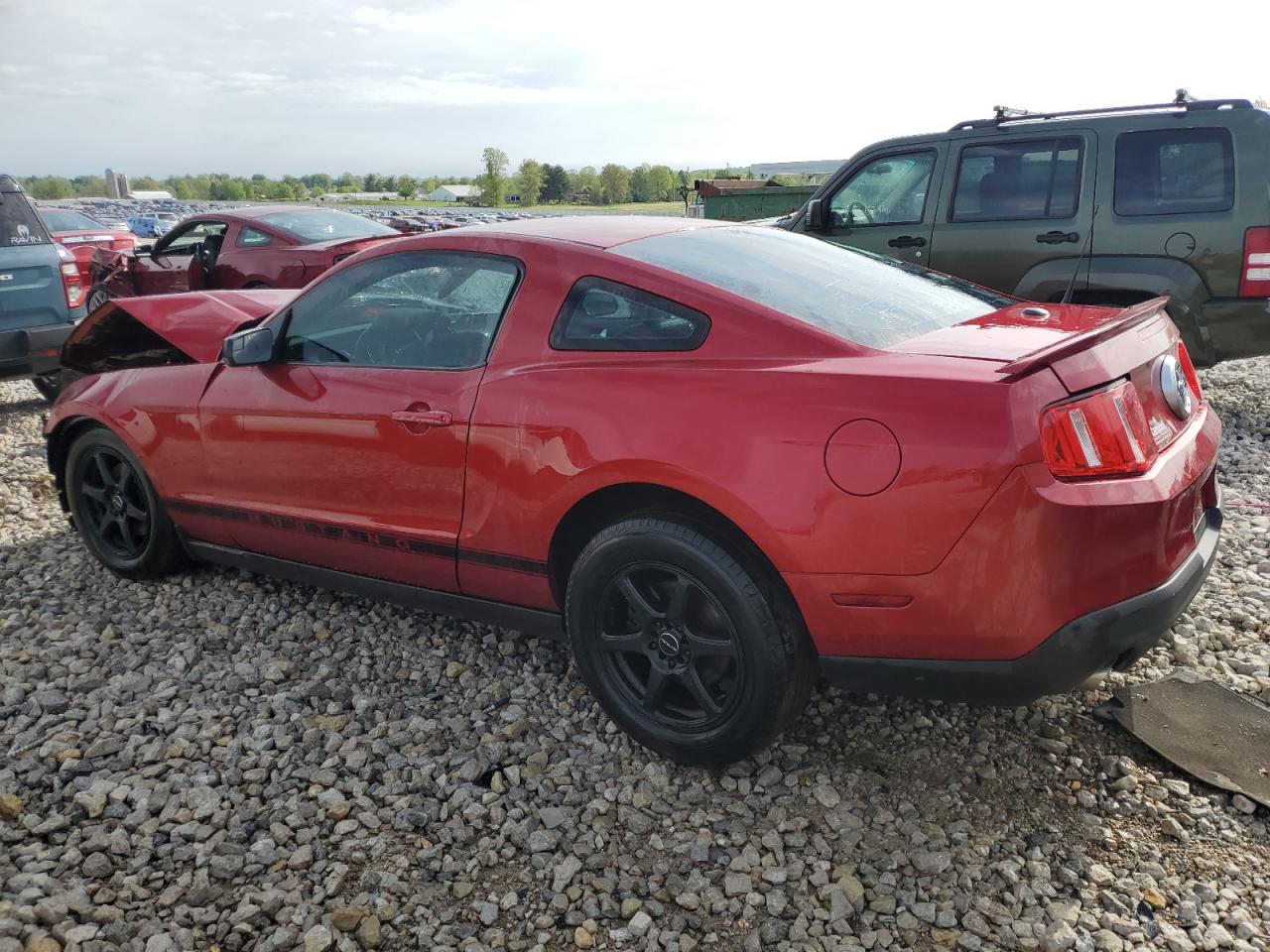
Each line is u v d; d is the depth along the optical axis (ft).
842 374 8.12
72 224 52.49
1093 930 7.45
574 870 8.28
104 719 10.69
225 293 14.75
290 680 11.49
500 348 10.08
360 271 11.48
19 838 8.71
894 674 8.28
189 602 13.65
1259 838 8.35
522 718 10.49
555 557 9.92
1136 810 8.75
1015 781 9.21
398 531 10.83
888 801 9.00
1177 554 8.36
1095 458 7.67
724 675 9.07
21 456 21.90
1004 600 7.62
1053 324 9.42
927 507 7.64
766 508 8.13
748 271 9.88
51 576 14.83
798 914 7.74
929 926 7.59
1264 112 19.35
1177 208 20.03
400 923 7.76
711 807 9.02
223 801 9.23
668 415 8.68
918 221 22.88
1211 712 10.00
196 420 12.60
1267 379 26.14
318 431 11.28
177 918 7.77
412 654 12.01
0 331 24.35
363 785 9.43
